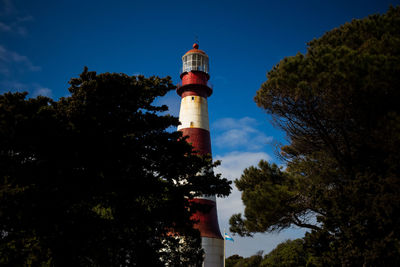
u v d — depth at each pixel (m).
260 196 21.45
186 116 45.41
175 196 20.00
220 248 38.91
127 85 19.55
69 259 15.30
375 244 16.25
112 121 18.48
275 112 21.06
